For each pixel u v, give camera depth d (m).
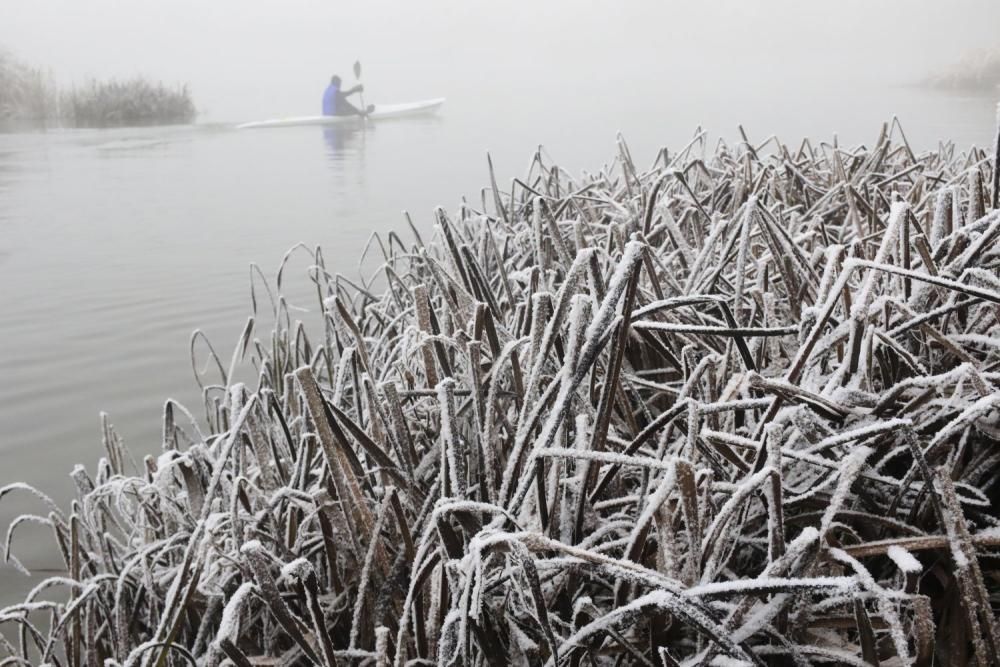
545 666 1.52
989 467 1.87
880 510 1.84
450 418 1.69
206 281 8.43
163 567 2.34
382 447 1.99
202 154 20.58
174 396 5.43
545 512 1.68
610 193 4.62
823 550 1.52
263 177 16.38
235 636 1.77
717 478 1.90
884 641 1.62
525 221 4.51
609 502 1.80
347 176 16.14
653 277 2.54
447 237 2.89
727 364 2.19
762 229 2.56
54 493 4.20
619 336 1.71
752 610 1.57
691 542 1.50
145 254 9.77
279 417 2.42
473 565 1.40
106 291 8.12
